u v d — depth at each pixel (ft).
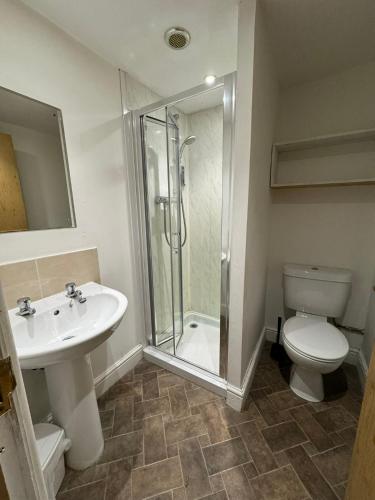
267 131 4.39
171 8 3.23
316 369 4.13
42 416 3.85
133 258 5.35
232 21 3.46
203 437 3.87
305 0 3.15
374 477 2.07
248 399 4.63
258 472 3.35
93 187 4.27
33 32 3.21
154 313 5.92
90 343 2.66
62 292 3.81
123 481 3.28
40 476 1.43
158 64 4.46
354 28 3.67
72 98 3.77
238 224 3.69
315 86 5.08
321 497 3.05
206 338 6.66
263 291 5.96
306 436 3.87
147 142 5.14
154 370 5.50
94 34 3.68
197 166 6.83
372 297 5.01
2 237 3.11
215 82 3.64
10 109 3.10
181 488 3.18
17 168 3.23
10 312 3.10
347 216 5.21
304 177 5.47
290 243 5.93
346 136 4.50
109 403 4.59
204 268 7.34
